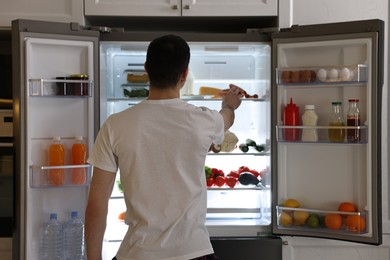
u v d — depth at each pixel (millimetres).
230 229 2307
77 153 2139
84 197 2225
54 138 2129
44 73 2145
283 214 2250
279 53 2203
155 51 1411
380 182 2084
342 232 2135
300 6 2352
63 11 2324
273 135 2252
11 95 2494
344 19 2354
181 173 1360
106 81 2426
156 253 1345
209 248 1386
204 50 2414
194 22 2541
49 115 2176
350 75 2076
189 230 1357
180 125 1373
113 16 2365
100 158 1389
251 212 2533
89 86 2127
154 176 1355
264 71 2420
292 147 2297
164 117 1376
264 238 2283
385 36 2357
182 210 1354
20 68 2035
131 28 2697
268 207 2385
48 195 2201
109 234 2451
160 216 1350
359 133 2084
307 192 2287
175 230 1355
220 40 2262
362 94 2156
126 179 1373
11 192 2316
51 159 2123
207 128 1409
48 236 2162
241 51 2486
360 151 2166
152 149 1355
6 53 2512
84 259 2207
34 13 2316
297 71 2152
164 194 1353
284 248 2324
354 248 2338
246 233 2307
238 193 2600
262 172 2541
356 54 2160
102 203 1403
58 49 2160
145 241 1351
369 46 2047
